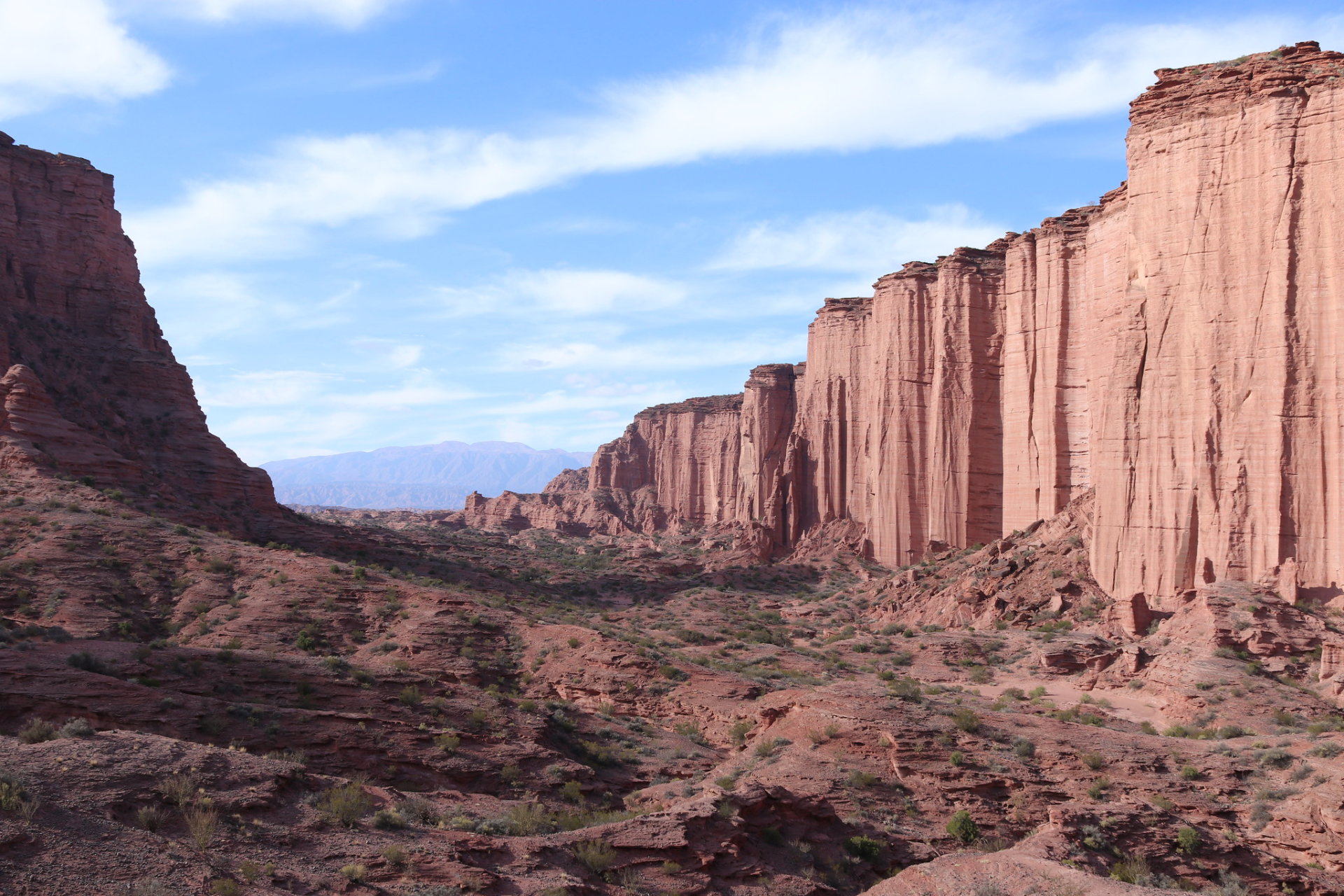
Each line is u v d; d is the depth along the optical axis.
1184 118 65.25
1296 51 62.22
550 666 52.56
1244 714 43.44
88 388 84.69
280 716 36.47
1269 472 58.75
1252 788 34.25
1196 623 53.72
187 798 22.73
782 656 63.25
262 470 93.56
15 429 70.88
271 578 58.97
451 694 43.22
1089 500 76.81
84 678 34.97
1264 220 60.84
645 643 60.59
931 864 25.48
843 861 27.95
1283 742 38.31
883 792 32.94
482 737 38.69
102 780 22.56
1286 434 58.38
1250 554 59.34
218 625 52.50
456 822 26.78
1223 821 32.28
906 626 75.81
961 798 32.78
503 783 36.22
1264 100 61.59
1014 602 69.81
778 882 25.92
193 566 59.16
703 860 25.42
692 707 47.41
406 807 26.73
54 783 21.86
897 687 45.00
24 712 32.56
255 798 23.72
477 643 54.41
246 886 20.05
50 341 86.62
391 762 35.66
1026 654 60.12
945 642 63.94
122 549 58.62
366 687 41.28
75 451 72.69
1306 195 59.41
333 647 52.25
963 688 55.34
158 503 72.81
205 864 20.45
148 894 18.69
